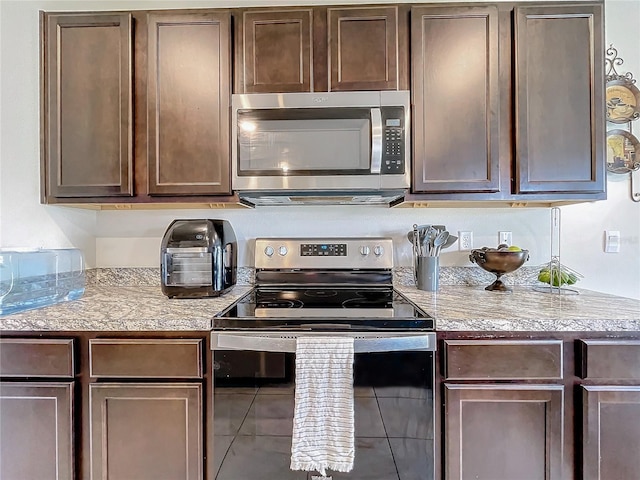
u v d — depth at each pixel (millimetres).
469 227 1890
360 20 1540
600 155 1504
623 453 1188
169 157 1553
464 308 1346
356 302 1464
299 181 1514
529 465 1199
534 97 1510
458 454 1194
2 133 1523
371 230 1896
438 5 1522
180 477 1219
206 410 1221
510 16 1524
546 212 1877
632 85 1796
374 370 1194
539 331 1206
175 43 1546
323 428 1143
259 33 1548
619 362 1184
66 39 1555
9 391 1218
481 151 1522
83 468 1225
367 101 1512
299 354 1158
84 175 1562
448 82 1521
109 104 1552
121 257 1914
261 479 1199
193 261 1569
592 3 1503
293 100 1515
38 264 1508
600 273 1862
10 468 1221
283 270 1826
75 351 1221
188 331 1223
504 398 1193
